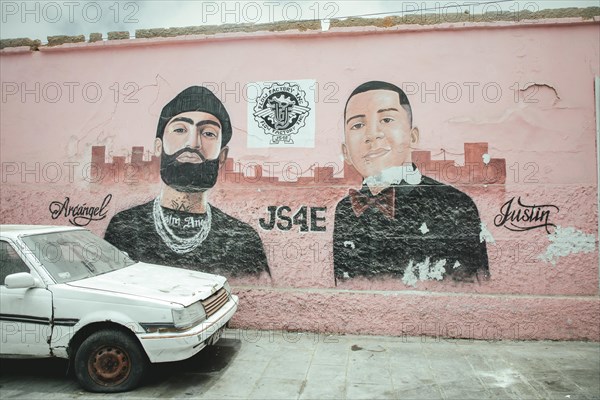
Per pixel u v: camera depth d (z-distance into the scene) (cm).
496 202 598
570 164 589
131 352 443
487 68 604
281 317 620
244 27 651
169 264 665
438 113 611
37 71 710
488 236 598
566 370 489
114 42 682
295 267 635
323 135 635
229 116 657
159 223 671
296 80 642
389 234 616
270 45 649
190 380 473
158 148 675
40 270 463
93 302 445
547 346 560
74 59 700
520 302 578
